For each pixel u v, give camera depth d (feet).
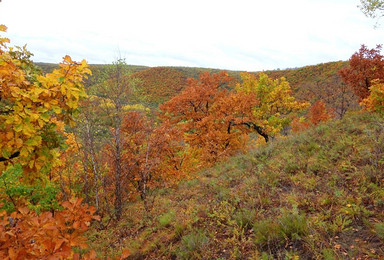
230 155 51.65
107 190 34.63
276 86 83.30
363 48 49.96
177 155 55.47
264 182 21.27
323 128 30.96
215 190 24.84
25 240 7.41
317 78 193.57
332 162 21.04
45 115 11.24
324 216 14.07
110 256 19.07
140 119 40.83
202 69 375.45
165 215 22.77
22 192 26.86
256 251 12.95
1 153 10.91
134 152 38.83
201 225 18.45
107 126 31.76
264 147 34.45
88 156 36.50
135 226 24.49
